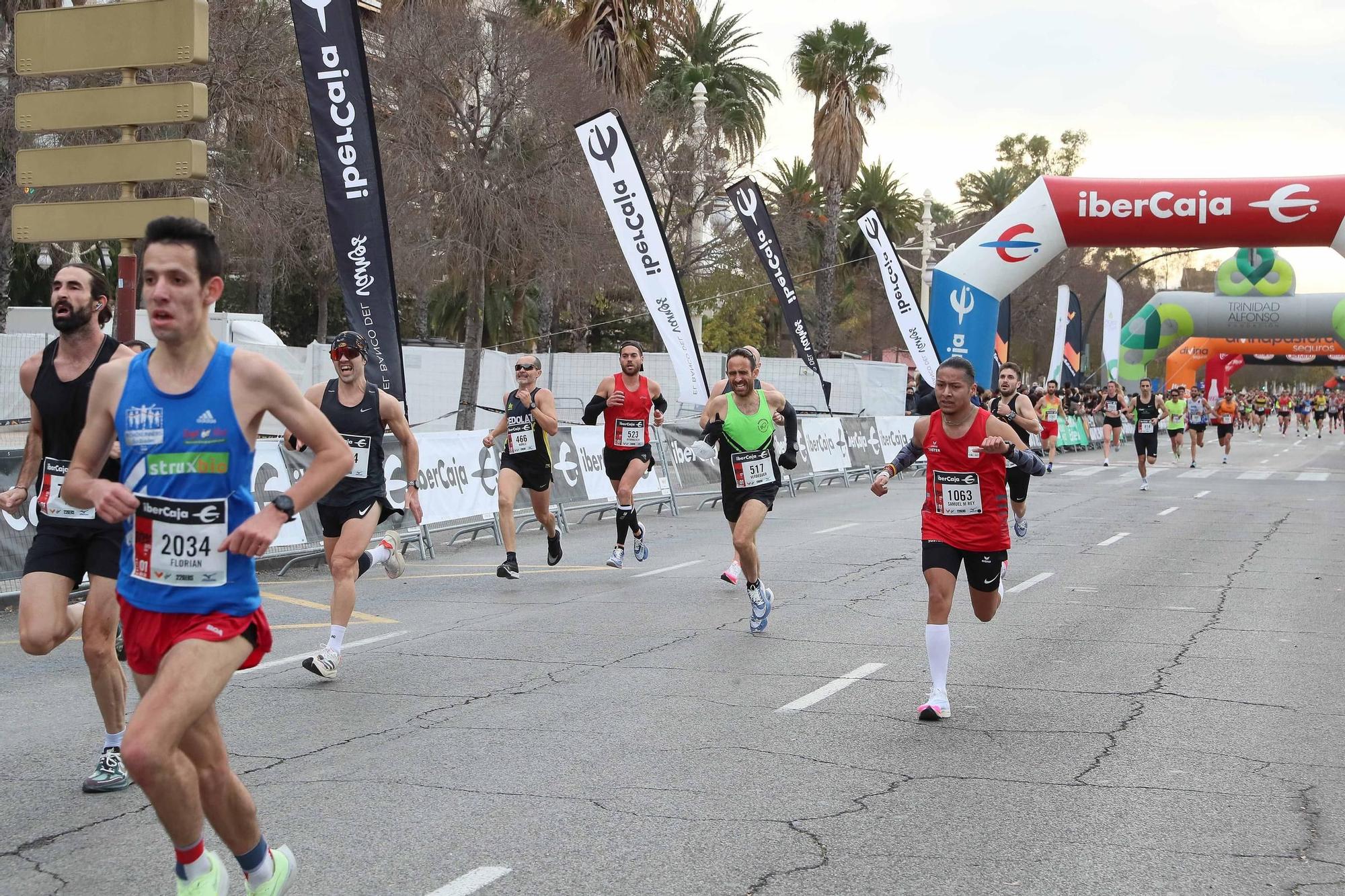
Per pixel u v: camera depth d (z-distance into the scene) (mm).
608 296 44156
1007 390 14672
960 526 6750
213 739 3525
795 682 7434
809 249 51406
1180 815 5023
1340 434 65625
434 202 26781
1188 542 15297
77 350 5223
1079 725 6508
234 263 36844
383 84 26156
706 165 36406
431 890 4113
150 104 9750
